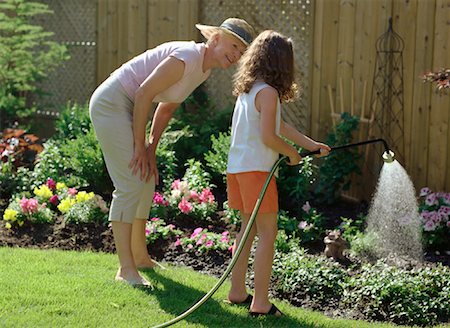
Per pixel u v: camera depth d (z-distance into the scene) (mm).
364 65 8438
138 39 10406
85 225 6848
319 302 5535
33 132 11281
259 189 4766
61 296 4934
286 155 4770
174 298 5082
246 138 4785
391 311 5359
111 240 6621
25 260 5895
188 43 5367
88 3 11164
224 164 7848
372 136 8359
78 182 7996
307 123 8969
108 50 10734
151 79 5133
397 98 8172
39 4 10828
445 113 7820
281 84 4793
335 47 8688
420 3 7957
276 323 4766
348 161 8273
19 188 7988
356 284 5652
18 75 10742
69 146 8156
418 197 7832
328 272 5805
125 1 10484
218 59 5266
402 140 8156
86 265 5844
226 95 9844
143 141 5312
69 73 11492
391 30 8172
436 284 5648
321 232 6980
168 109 5625
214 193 8312
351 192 8570
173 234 6684
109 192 7973
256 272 4871
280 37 4828
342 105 8617
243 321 4758
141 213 5688
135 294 5086
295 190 7703
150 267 5832
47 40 11727
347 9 8547
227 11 9719
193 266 6207
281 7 9242
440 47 7840
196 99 9914
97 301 4891
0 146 8688
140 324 4539
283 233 6609
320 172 8359
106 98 5320
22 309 4676
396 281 5535
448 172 7840
